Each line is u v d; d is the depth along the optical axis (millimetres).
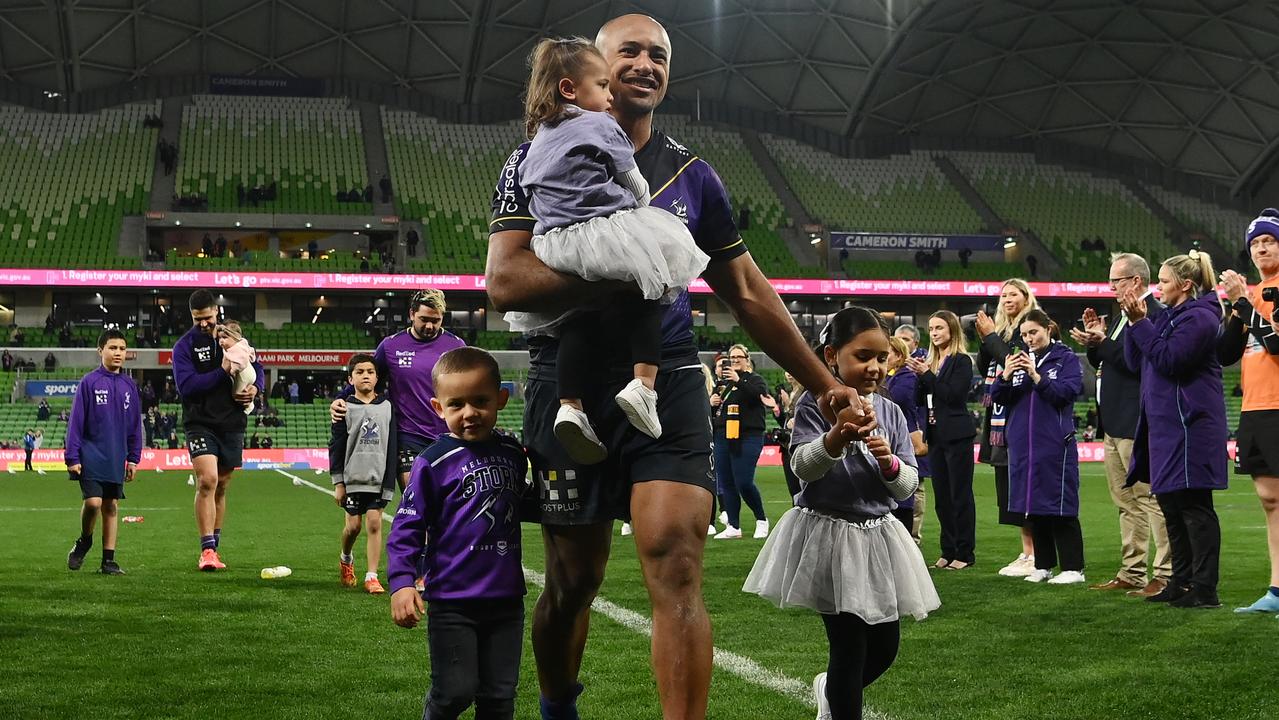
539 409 2980
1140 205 48812
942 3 39062
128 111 45375
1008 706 3920
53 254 38500
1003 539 10742
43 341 37500
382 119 47344
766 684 4262
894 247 43812
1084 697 4047
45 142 43094
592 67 2758
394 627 5633
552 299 2652
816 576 3268
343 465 7121
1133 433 6914
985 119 50156
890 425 3480
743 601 6535
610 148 2645
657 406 2818
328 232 43531
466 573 2980
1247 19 41375
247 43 45719
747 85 49188
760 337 3164
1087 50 45562
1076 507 7324
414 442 7027
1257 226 5980
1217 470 6098
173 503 16094
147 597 6695
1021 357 7289
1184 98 46906
